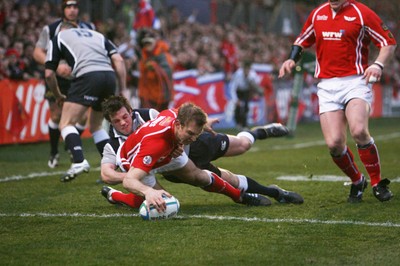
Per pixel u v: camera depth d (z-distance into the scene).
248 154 40.62
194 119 17.61
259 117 66.62
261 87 65.94
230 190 20.91
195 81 58.50
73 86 27.31
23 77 44.34
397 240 16.78
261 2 84.50
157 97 44.78
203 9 74.88
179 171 19.70
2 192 24.92
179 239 16.89
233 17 79.00
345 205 21.78
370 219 19.38
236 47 68.44
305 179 28.70
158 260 15.02
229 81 62.69
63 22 29.83
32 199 23.27
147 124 18.83
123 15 62.31
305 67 49.88
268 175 30.33
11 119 43.75
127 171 19.67
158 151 18.06
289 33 85.75
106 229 18.09
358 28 21.81
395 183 27.09
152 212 19.05
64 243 16.56
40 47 31.42
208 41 64.69
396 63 94.69
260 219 19.33
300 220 19.20
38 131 45.97
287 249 15.94
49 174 30.45
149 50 44.56
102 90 27.33
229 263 14.78
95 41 27.66
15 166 33.66
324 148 44.78
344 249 15.94
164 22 62.59
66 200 23.02
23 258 15.20
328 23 22.19
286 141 50.69
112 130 20.92
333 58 22.19
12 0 50.47
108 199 21.77
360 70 21.98
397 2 101.69
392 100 91.06
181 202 22.45
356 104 21.73
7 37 46.19
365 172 31.42
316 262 14.84
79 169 26.44
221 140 21.80
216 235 17.31
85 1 60.31
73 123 27.36
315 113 77.19
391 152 41.56
